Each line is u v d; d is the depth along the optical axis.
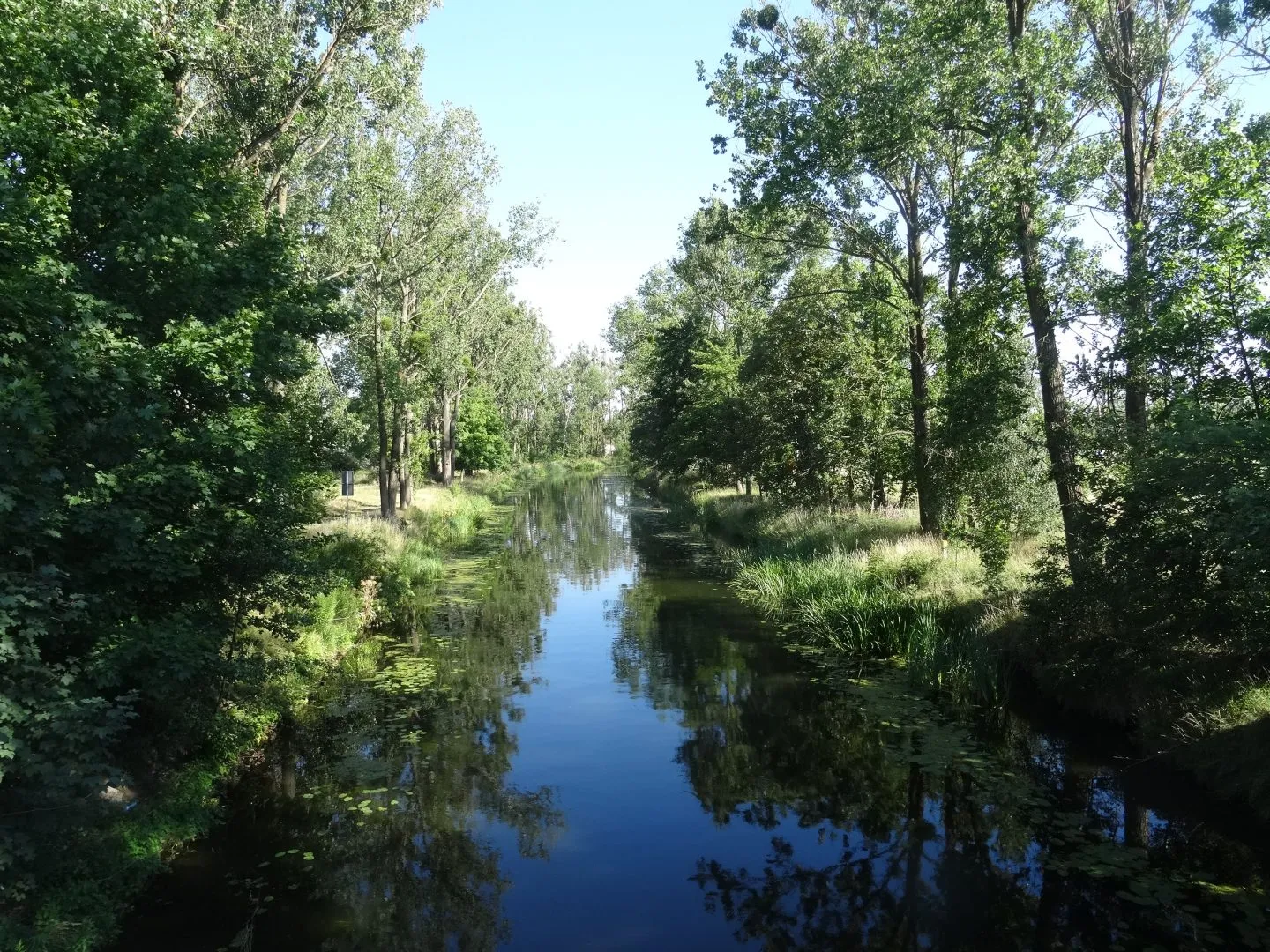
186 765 8.22
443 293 31.27
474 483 52.22
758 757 9.67
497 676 13.11
